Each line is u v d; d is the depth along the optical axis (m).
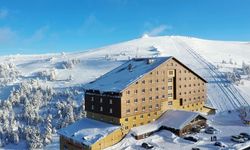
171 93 86.62
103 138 68.19
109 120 76.62
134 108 75.94
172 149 65.06
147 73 78.38
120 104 72.75
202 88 95.94
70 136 72.75
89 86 83.69
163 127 77.75
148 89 79.38
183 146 66.62
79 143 70.25
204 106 97.31
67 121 176.50
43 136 160.38
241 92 192.00
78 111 194.75
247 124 83.19
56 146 155.25
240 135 70.12
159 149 65.38
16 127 191.50
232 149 62.53
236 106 167.25
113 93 74.56
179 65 87.94
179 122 75.56
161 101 83.00
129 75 81.06
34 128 173.00
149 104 79.62
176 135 73.94
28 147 160.00
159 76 82.19
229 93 190.75
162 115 82.88
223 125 83.19
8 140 174.00
